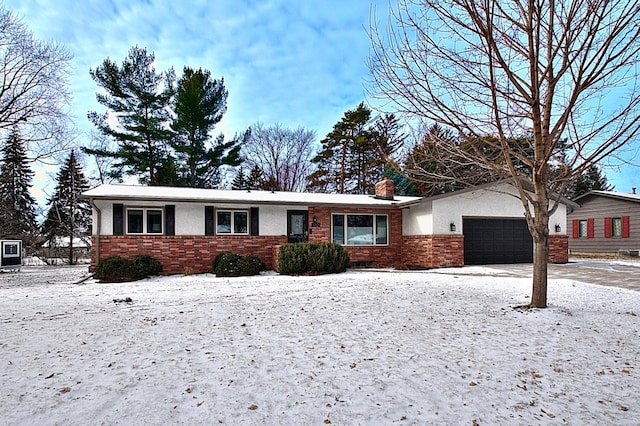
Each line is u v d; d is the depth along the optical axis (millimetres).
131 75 23688
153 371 3660
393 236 15984
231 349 4336
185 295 8234
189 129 24703
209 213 13695
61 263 21453
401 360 3988
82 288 9641
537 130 6016
